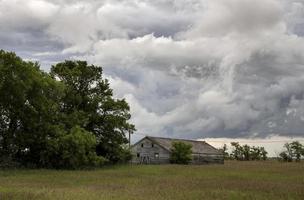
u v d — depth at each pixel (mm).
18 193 27219
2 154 60688
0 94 57562
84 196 26125
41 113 61625
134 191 30094
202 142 117812
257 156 155250
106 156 75125
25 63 58875
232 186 35531
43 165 63219
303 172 60031
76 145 61312
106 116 73250
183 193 29219
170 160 98500
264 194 29422
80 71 73500
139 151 103500
